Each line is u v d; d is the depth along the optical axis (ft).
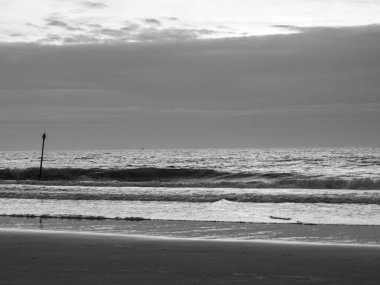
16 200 95.55
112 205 86.33
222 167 257.55
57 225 61.72
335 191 110.73
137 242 45.19
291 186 135.64
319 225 61.31
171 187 132.77
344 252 39.65
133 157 453.17
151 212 75.82
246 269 32.35
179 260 35.73
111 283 28.19
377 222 63.93
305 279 29.40
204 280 29.01
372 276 30.27
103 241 45.70
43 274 30.45
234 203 87.71
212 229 57.82
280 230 56.80
